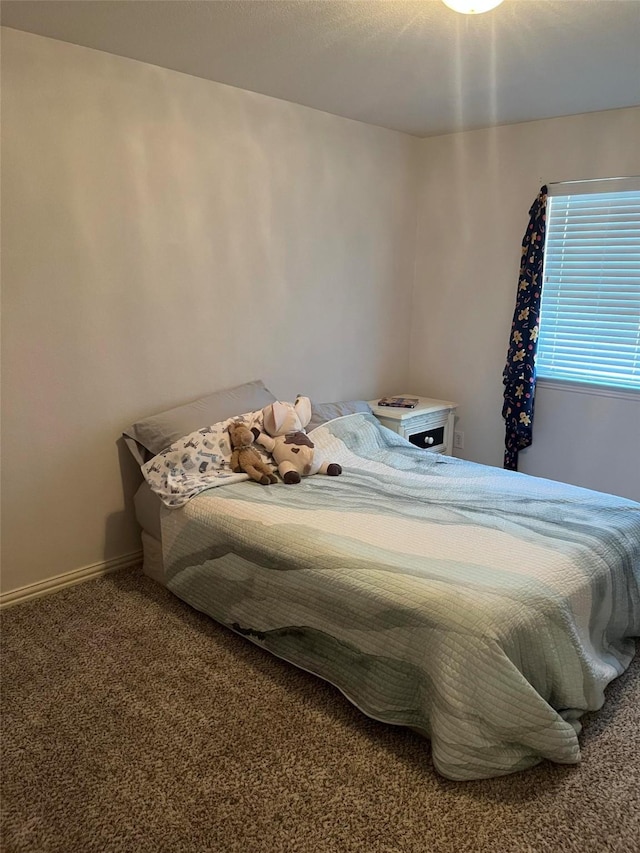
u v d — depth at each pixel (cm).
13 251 236
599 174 330
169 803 163
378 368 409
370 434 325
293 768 175
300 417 300
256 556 222
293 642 215
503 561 199
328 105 321
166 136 271
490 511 240
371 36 224
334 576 199
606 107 316
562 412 367
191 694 206
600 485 359
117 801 164
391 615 183
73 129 243
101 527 286
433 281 410
